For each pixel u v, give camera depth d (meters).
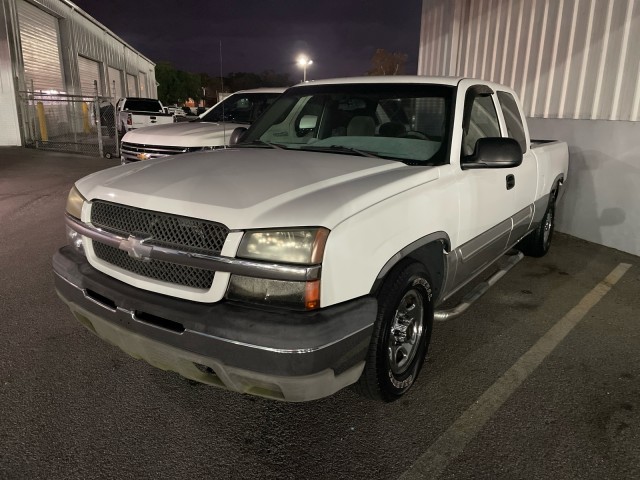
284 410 2.93
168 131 7.55
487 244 3.92
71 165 13.65
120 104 19.81
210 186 2.63
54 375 3.21
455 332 3.98
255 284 2.30
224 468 2.45
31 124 18.36
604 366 3.51
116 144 16.06
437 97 3.62
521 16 8.48
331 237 2.31
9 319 3.99
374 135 3.76
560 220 7.43
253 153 3.48
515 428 2.80
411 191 2.87
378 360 2.70
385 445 2.64
